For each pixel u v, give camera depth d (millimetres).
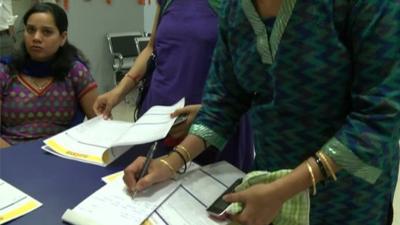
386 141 635
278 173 724
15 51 1728
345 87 712
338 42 675
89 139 1200
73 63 1751
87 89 1765
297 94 747
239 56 816
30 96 1693
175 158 930
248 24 770
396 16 614
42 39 1650
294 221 728
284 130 809
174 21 1304
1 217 791
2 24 2811
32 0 3014
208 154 1106
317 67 700
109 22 4848
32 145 1170
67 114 1753
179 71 1301
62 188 916
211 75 982
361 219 834
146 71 1477
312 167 671
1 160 1061
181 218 781
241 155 1258
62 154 1104
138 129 1104
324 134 778
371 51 633
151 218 782
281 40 712
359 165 648
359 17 638
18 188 910
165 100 1339
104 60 4918
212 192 879
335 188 800
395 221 2148
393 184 823
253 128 903
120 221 765
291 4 682
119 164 1057
